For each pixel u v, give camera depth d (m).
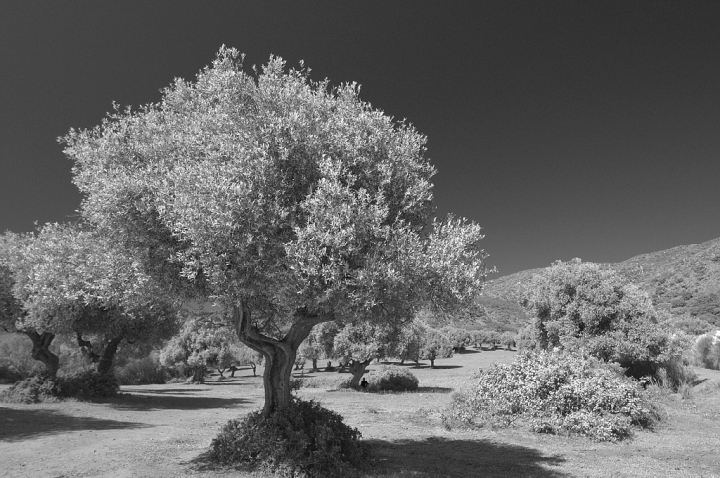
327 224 7.56
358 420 17.50
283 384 10.41
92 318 23.34
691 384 24.19
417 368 64.19
